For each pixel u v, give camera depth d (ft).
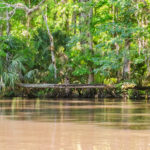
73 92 109.40
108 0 99.50
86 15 109.91
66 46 114.52
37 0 120.47
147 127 38.27
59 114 52.31
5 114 52.34
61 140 30.73
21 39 119.75
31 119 45.52
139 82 105.29
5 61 113.39
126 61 105.19
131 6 98.58
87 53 109.29
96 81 113.70
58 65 116.16
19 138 31.55
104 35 103.09
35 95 110.73
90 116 49.34
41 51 116.37
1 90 111.45
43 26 121.08
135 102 83.35
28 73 113.91
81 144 29.12
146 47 103.55
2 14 118.42
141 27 96.73
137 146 28.37
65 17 120.06
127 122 42.50
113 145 28.73
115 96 106.22
